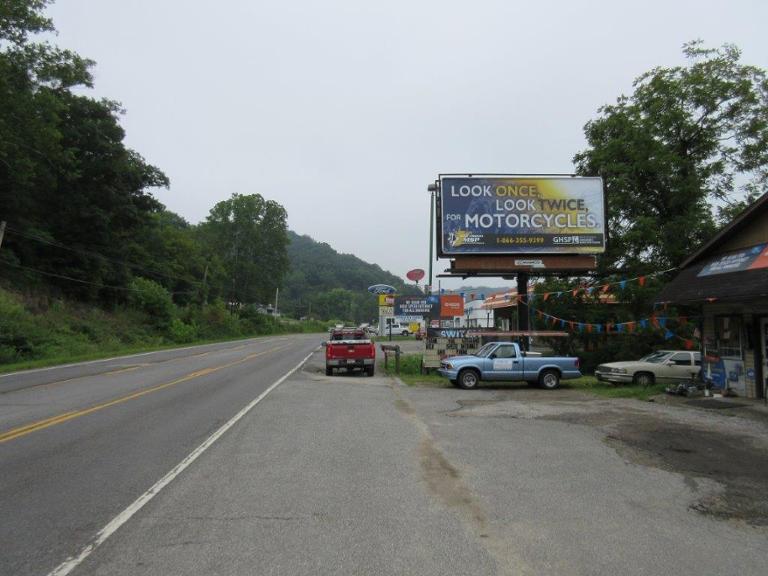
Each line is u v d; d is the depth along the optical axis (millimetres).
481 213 22938
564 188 23094
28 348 31422
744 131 25781
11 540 4820
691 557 4613
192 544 4758
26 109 31688
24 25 30672
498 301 36750
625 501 6137
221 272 91312
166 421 10875
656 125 26562
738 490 6594
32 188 42281
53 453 8094
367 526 5230
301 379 20422
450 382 20094
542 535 5062
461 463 7777
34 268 44844
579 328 26578
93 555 4512
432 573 4219
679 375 18766
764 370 14070
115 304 53719
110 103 51219
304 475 7027
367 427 10570
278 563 4379
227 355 36000
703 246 15547
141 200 55156
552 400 15047
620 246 26812
